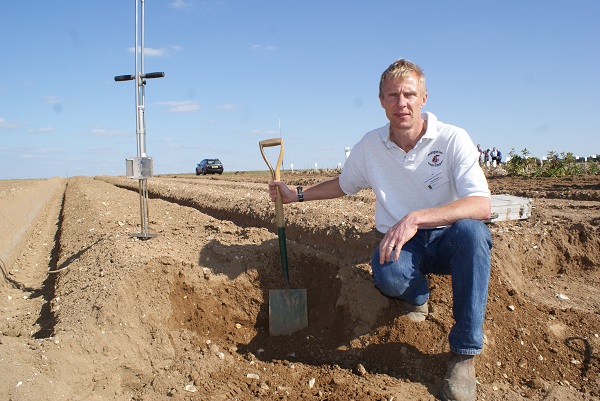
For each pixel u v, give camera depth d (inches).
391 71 137.4
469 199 131.8
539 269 201.2
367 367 149.8
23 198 602.2
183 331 168.9
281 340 171.8
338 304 170.7
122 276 179.2
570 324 159.3
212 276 185.0
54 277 263.9
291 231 264.4
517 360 145.1
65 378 137.0
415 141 143.9
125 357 151.2
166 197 613.9
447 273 146.7
